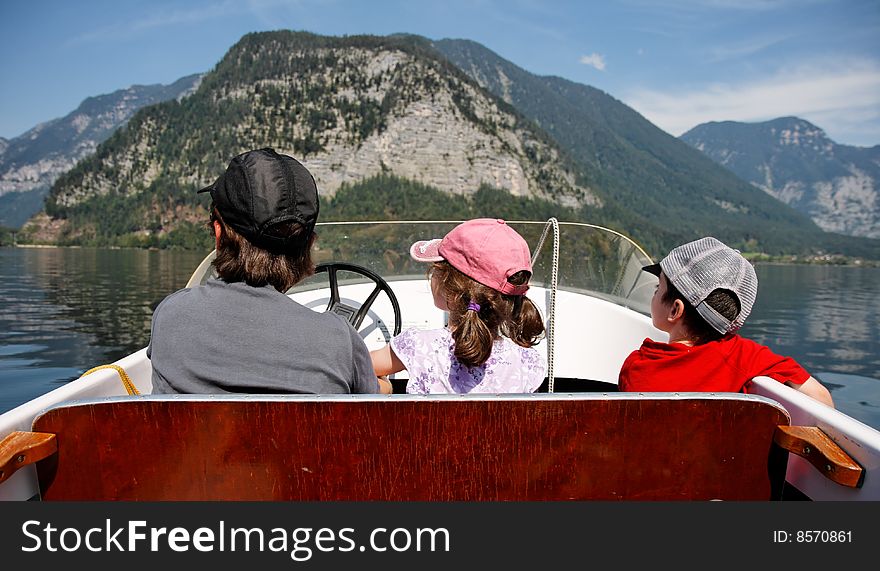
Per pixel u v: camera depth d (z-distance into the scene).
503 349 1.62
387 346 1.77
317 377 1.24
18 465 1.02
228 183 1.25
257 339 1.22
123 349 17.59
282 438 1.08
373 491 1.11
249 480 1.10
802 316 38.16
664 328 1.67
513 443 1.10
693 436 1.12
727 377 1.51
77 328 23.05
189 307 1.25
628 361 1.72
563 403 1.09
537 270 3.00
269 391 1.21
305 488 1.10
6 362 13.84
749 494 1.14
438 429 1.09
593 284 2.87
